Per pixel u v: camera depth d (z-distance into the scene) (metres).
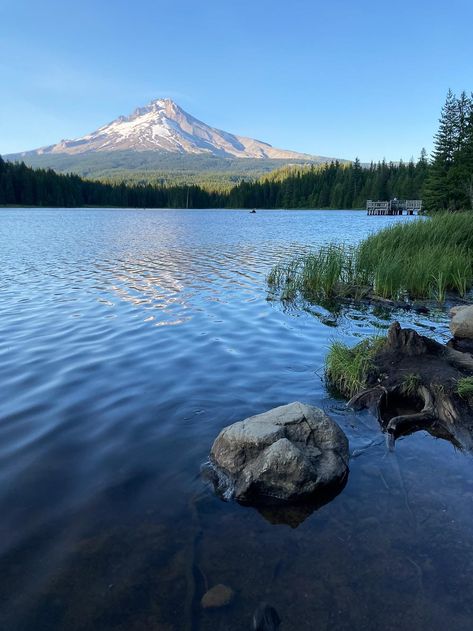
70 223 61.97
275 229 52.22
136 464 5.35
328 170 164.88
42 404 7.01
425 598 3.53
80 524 4.31
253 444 5.18
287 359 9.29
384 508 4.62
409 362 7.98
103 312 13.23
